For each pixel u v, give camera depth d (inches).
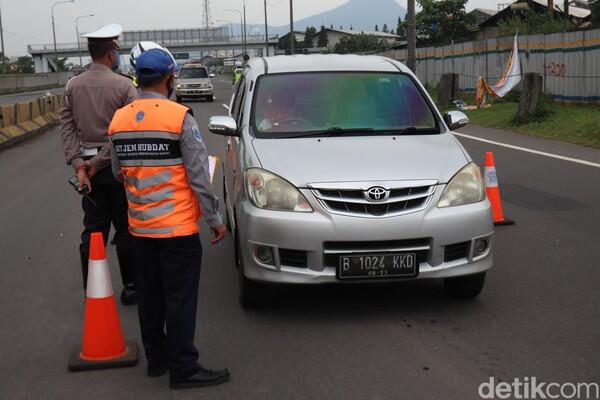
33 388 149.2
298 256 172.4
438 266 174.4
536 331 171.2
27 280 227.8
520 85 806.5
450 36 1600.6
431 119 217.2
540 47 770.2
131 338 175.6
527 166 415.2
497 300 194.1
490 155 281.3
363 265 170.7
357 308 191.0
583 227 271.4
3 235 291.7
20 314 195.9
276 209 173.5
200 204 141.1
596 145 475.8
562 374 147.9
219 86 2017.7
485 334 170.2
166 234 140.3
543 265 225.0
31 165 514.9
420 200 173.9
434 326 176.4
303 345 166.7
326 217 170.1
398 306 191.5
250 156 191.2
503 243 253.6
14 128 698.2
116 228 196.7
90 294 159.8
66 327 185.5
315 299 198.8
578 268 220.7
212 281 217.9
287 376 150.1
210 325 180.7
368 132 208.5
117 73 193.3
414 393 140.6
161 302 150.2
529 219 287.9
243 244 179.0
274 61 245.0
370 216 169.9
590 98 672.4
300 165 179.5
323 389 143.5
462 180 180.1
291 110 215.6
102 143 188.7
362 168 176.9
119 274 230.7
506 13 1546.5
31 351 169.8
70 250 264.5
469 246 177.6
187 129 138.4
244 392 143.5
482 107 783.1
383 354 160.2
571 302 190.7
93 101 186.2
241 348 165.8
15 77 2420.0
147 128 138.2
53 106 948.6
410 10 908.6
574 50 696.4
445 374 149.0
